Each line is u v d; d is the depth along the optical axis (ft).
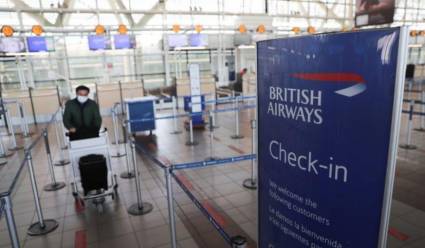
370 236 4.04
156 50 43.88
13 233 7.41
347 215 4.28
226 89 45.96
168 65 43.93
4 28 28.84
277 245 5.75
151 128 25.07
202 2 44.88
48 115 33.32
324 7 53.47
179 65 45.91
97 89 35.12
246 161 18.20
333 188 4.38
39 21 37.22
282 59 4.83
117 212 12.76
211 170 16.96
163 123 29.94
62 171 17.97
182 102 39.45
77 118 14.33
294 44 4.55
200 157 19.48
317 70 4.25
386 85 3.52
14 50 30.68
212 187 14.78
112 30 37.29
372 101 3.69
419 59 63.72
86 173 12.57
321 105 4.28
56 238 11.16
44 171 18.06
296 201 5.06
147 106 24.73
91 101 14.67
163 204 13.28
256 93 5.61
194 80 26.50
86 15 39.01
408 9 58.08
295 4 51.19
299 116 4.67
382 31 3.47
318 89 4.28
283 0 50.19
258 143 5.79
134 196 14.17
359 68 3.75
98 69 41.50
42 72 38.01
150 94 41.60
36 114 32.83
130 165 18.33
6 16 35.78
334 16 54.08
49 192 15.08
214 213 12.30
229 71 49.06
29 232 11.50
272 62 5.07
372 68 3.63
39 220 11.65
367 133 3.81
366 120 3.79
